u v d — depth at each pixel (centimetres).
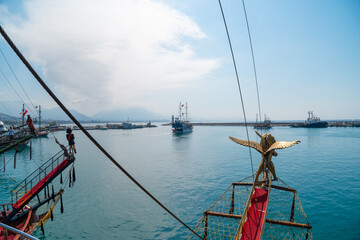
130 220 2150
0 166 4819
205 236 1529
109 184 3297
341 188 3025
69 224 2072
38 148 7650
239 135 13275
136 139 11138
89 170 4209
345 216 2170
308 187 3081
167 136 13088
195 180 3528
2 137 4828
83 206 2484
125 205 2503
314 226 1989
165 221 2127
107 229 1980
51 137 12144
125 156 5944
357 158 5303
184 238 1838
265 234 1853
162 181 3488
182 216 2238
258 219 1234
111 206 2475
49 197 2000
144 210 2369
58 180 3525
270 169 1524
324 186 3122
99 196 2791
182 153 6456
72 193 2909
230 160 5300
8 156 6078
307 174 3816
